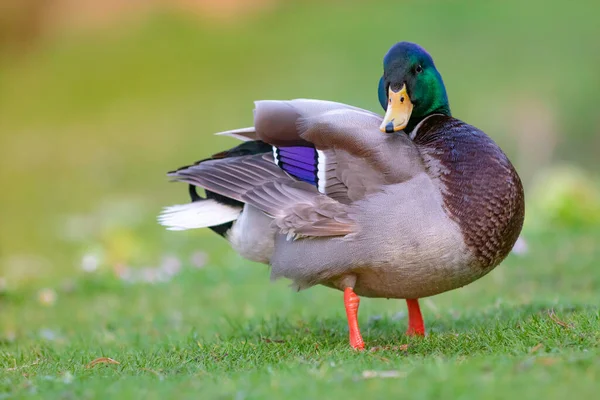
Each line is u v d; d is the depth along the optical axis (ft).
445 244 23.47
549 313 26.71
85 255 53.83
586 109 86.12
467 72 96.73
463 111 88.48
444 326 28.84
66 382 20.56
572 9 108.58
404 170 23.94
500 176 24.08
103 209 74.59
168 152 90.63
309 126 25.25
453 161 24.07
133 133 97.09
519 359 19.70
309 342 26.20
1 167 91.35
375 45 108.17
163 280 45.01
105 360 24.17
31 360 26.12
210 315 36.78
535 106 87.61
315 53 109.09
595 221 54.39
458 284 24.75
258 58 111.75
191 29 125.39
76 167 89.45
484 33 105.50
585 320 24.04
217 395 17.99
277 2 129.29
